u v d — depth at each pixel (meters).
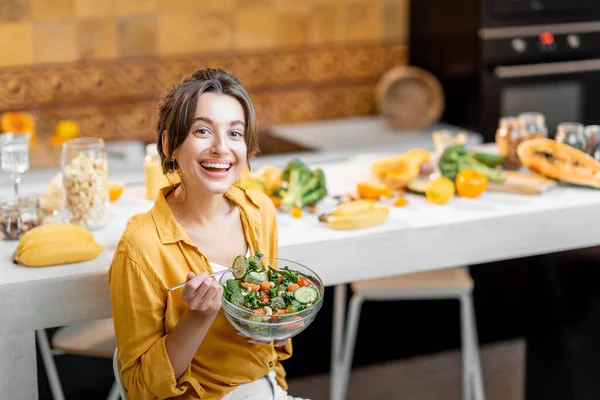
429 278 2.89
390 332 3.60
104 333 2.55
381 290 2.86
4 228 2.29
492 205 2.56
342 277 2.32
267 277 1.90
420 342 3.60
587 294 3.29
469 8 4.18
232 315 1.82
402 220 2.42
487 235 2.45
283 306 1.84
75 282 2.06
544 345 3.36
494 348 3.60
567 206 2.53
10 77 4.19
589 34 4.26
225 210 2.06
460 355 3.56
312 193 2.52
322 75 4.73
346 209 2.37
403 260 2.38
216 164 1.90
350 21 4.71
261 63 4.61
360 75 4.77
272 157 3.92
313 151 4.10
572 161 2.72
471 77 4.24
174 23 4.41
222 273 1.89
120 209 2.55
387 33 4.76
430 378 3.39
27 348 2.12
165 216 1.94
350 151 4.07
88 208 2.34
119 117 4.41
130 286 1.87
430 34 4.56
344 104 4.77
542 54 4.22
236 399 1.96
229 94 1.92
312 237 2.29
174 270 1.91
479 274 3.71
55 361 3.16
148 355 1.86
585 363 3.26
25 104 4.25
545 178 2.73
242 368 1.98
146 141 4.43
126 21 4.33
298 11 4.61
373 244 2.33
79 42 4.27
